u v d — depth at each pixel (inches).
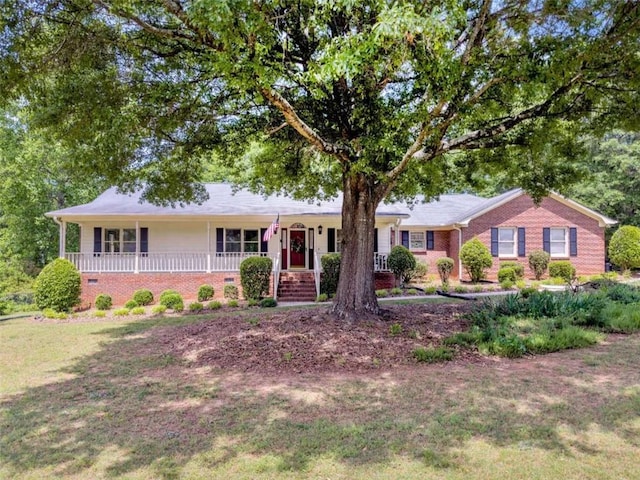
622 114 282.8
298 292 631.8
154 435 166.2
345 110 310.5
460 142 310.5
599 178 984.9
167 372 256.5
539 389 207.3
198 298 624.1
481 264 760.3
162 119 284.5
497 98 281.3
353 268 353.4
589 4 218.4
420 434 160.6
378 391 210.5
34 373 263.9
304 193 515.8
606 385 211.0
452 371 241.0
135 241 713.6
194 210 681.0
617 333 326.3
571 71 227.3
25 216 964.0
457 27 243.8
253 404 197.6
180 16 181.2
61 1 212.1
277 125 354.6
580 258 815.1
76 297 556.4
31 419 186.9
